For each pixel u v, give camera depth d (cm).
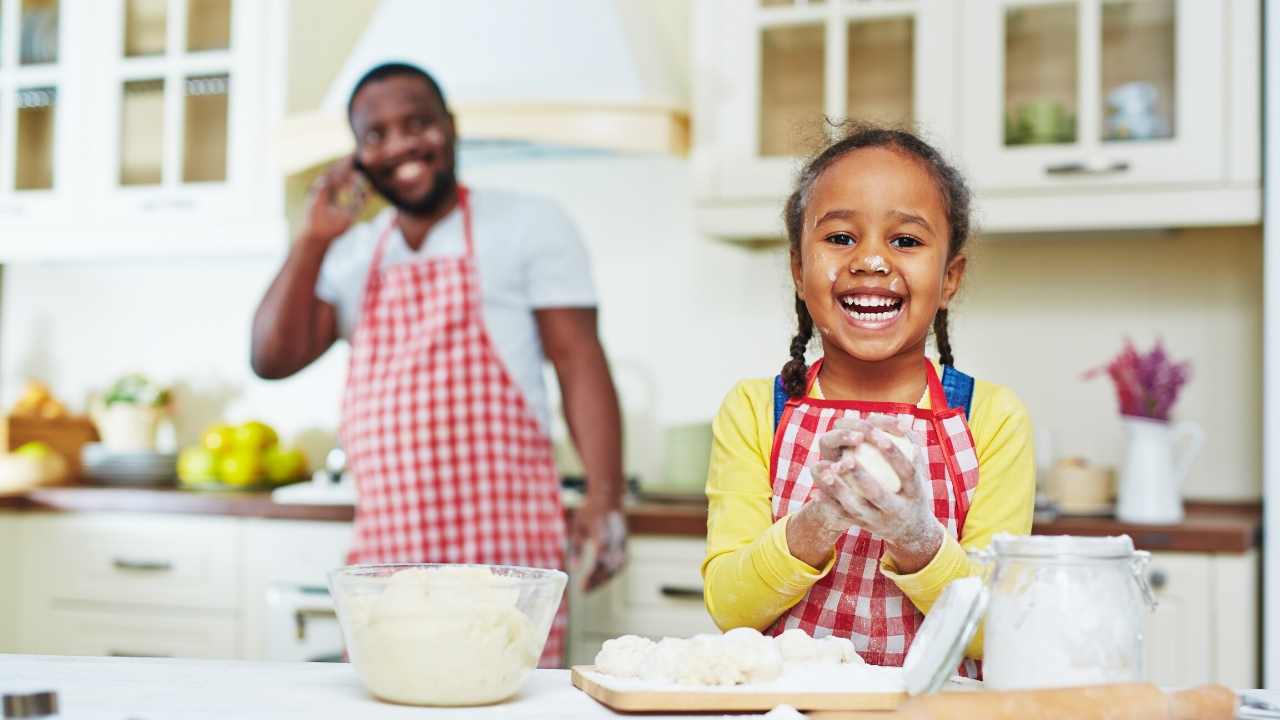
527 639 84
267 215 279
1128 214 238
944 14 248
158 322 321
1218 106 233
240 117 280
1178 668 217
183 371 319
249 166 280
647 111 250
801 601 112
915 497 87
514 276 233
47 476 292
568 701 84
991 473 114
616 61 255
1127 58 240
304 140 263
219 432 288
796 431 115
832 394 117
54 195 293
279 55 279
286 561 255
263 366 250
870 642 110
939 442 112
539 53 255
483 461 229
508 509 229
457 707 81
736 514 115
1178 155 235
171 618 262
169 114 286
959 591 80
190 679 90
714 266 289
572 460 293
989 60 245
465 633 81
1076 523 224
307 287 244
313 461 308
